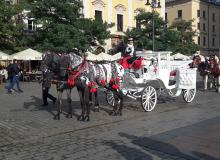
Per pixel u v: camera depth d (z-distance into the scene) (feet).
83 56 36.11
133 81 39.24
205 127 31.96
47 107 44.55
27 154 24.16
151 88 41.19
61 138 28.63
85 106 36.50
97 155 23.72
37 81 94.07
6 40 99.86
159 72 42.55
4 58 86.74
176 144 26.09
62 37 95.71
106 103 47.09
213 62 65.31
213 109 42.96
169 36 125.39
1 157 23.50
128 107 43.86
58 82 36.11
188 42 148.46
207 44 234.58
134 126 32.94
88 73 35.42
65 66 35.45
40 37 101.91
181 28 151.23
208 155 23.36
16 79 64.54
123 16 149.69
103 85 37.70
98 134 29.86
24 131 31.07
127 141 27.25
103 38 109.29
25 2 102.12
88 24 105.19
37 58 89.86
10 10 96.17
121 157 23.20
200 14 226.99
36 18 102.32
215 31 242.17
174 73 44.88
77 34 99.50
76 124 33.81
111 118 36.81
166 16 231.30
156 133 29.84
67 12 101.14
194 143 26.32
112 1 145.59
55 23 99.71
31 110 42.24
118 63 39.93
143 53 44.04
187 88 46.39
